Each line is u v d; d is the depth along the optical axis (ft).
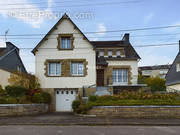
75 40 59.57
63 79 58.23
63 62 58.85
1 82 57.00
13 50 82.43
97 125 32.37
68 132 26.76
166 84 91.20
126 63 65.31
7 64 76.13
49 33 59.62
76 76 58.29
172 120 36.27
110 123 32.78
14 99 43.86
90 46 59.52
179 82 77.56
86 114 42.86
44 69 58.49
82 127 30.53
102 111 41.91
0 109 39.22
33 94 51.96
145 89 58.03
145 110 41.04
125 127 30.71
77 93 58.49
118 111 41.34
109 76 64.23
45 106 53.88
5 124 32.55
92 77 58.18
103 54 74.38
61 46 59.88
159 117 40.14
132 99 45.16
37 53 59.11
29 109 44.80
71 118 38.52
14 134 25.53
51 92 57.67
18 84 52.75
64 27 60.08
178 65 82.48
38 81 57.98
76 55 59.11
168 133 26.48
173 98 44.91
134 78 62.18
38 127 30.35
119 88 59.31
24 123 32.78
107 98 45.93
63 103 58.08
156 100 43.39
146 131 27.68
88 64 58.80
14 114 41.11
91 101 45.65
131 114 41.01
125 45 77.41
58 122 33.55
